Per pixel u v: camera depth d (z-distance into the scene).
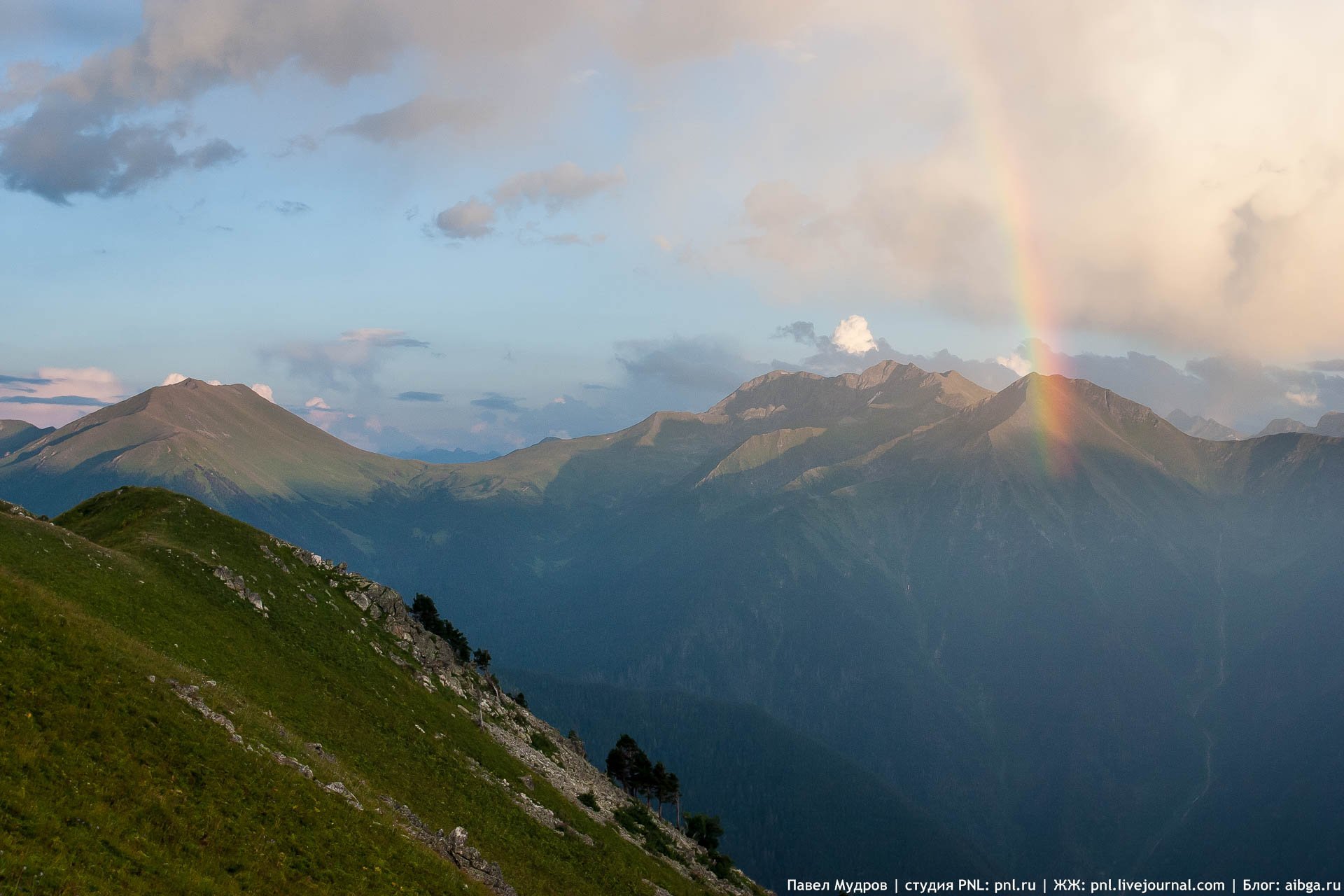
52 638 51.53
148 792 42.75
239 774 50.56
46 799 37.34
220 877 39.84
